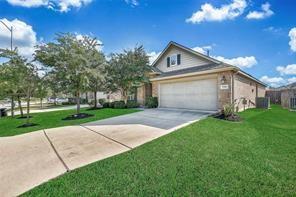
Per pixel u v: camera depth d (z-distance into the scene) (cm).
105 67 1448
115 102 1781
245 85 1386
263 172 340
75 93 1260
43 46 1060
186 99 1316
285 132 629
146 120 923
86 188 300
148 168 367
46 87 1091
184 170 354
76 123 945
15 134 745
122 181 320
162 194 279
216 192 280
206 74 1162
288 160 392
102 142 559
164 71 1795
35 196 282
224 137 570
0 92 1115
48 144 557
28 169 380
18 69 917
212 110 1144
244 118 912
